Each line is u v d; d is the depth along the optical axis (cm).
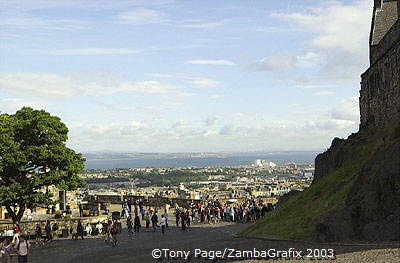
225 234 3647
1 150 4069
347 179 3012
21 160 4091
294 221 2895
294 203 3341
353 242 2214
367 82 4019
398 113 3206
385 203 2259
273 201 6606
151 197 7338
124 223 5162
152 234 4072
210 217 5119
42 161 4262
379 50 3753
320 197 3106
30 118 4391
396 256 1795
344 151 3647
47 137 4312
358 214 2341
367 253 1922
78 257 2989
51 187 6097
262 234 2914
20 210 4319
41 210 6112
